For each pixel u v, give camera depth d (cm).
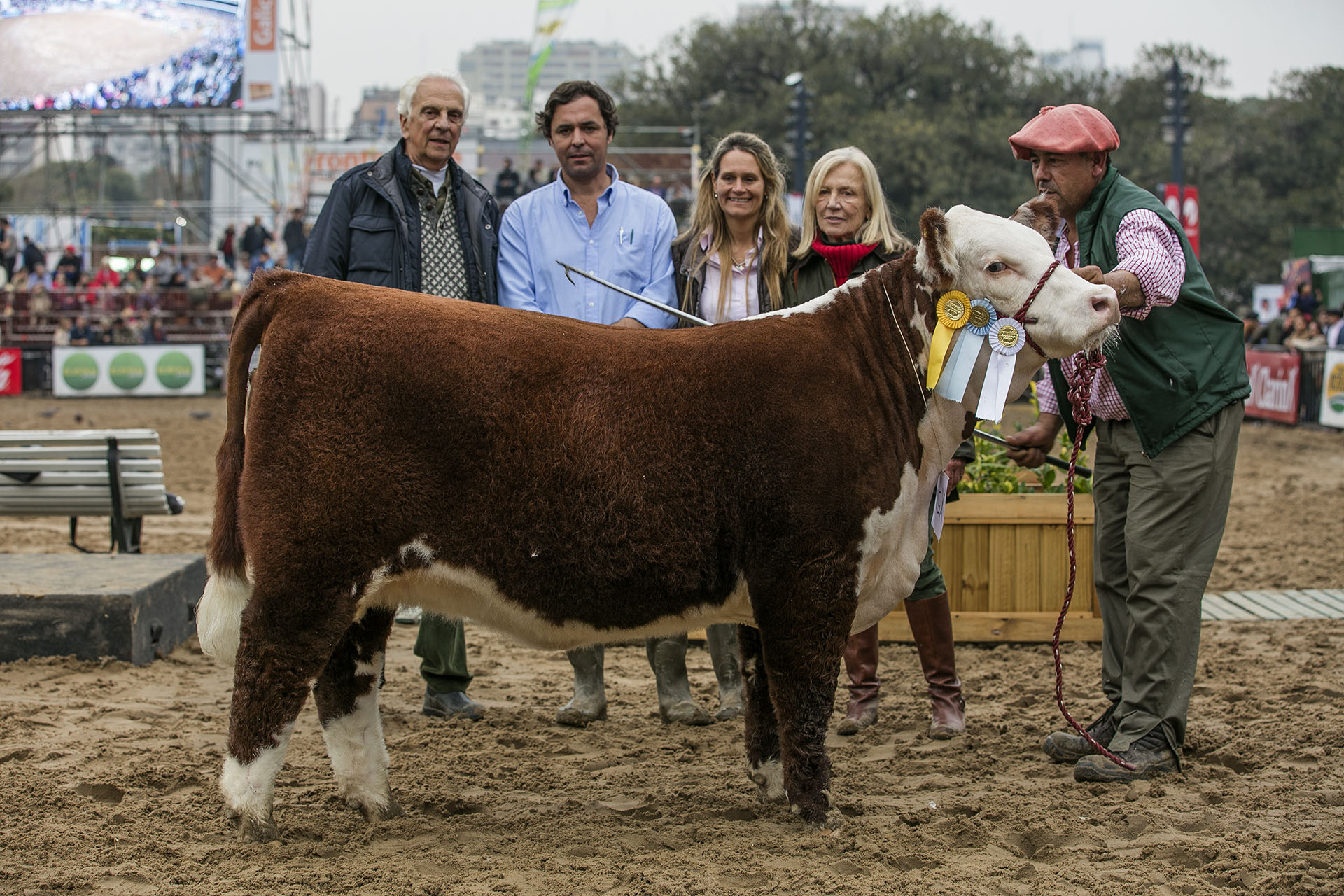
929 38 5834
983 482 748
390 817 433
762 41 5862
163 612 683
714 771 499
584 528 388
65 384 2475
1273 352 2247
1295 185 5928
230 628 393
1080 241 503
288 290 399
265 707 387
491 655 729
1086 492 715
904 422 417
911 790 476
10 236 2905
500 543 387
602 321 557
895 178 5044
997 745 538
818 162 552
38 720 543
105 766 486
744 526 397
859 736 558
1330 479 1514
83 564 716
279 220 3089
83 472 748
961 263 409
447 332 391
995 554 717
